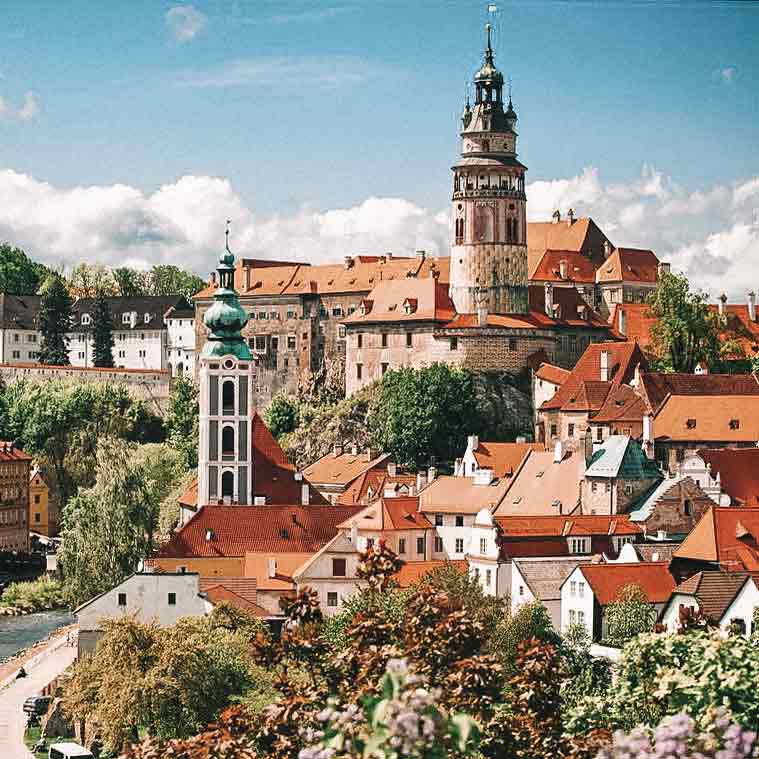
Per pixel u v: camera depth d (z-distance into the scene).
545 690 78.69
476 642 76.81
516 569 197.38
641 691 81.12
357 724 58.34
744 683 73.62
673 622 160.25
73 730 171.50
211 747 74.31
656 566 180.88
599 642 172.50
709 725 67.69
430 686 72.62
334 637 138.88
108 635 161.38
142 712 152.12
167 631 161.38
